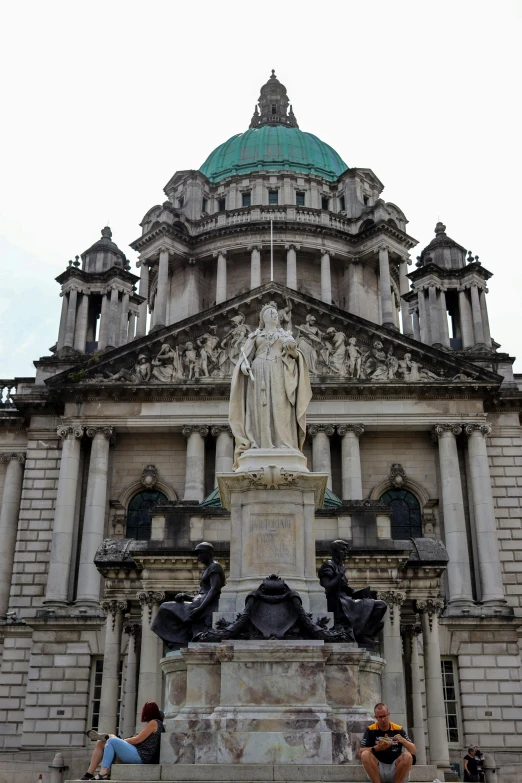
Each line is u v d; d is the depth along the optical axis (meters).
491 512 51.19
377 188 86.56
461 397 53.41
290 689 13.58
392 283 81.69
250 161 89.19
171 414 53.34
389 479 53.50
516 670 46.38
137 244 80.31
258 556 15.48
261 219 79.94
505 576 51.62
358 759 12.91
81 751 44.03
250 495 15.88
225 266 78.19
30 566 52.19
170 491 53.56
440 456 52.66
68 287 64.31
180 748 13.16
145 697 29.80
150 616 30.75
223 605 15.16
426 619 31.34
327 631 14.33
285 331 17.42
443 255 66.25
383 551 30.42
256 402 16.67
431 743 31.16
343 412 53.09
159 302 75.62
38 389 58.66
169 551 30.95
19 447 59.38
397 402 53.34
